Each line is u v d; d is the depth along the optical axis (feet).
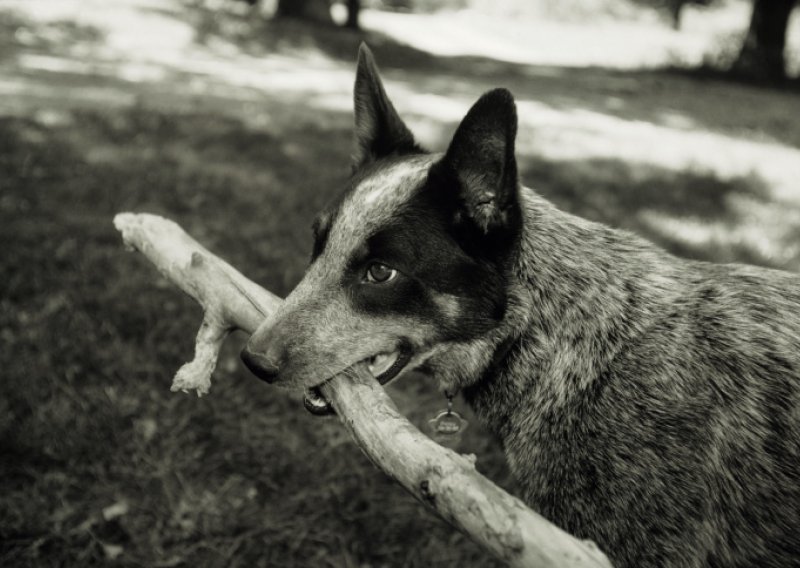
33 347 4.42
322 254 3.23
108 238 5.58
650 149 10.80
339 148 8.50
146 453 3.97
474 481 2.50
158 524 3.71
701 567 2.97
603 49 32.45
